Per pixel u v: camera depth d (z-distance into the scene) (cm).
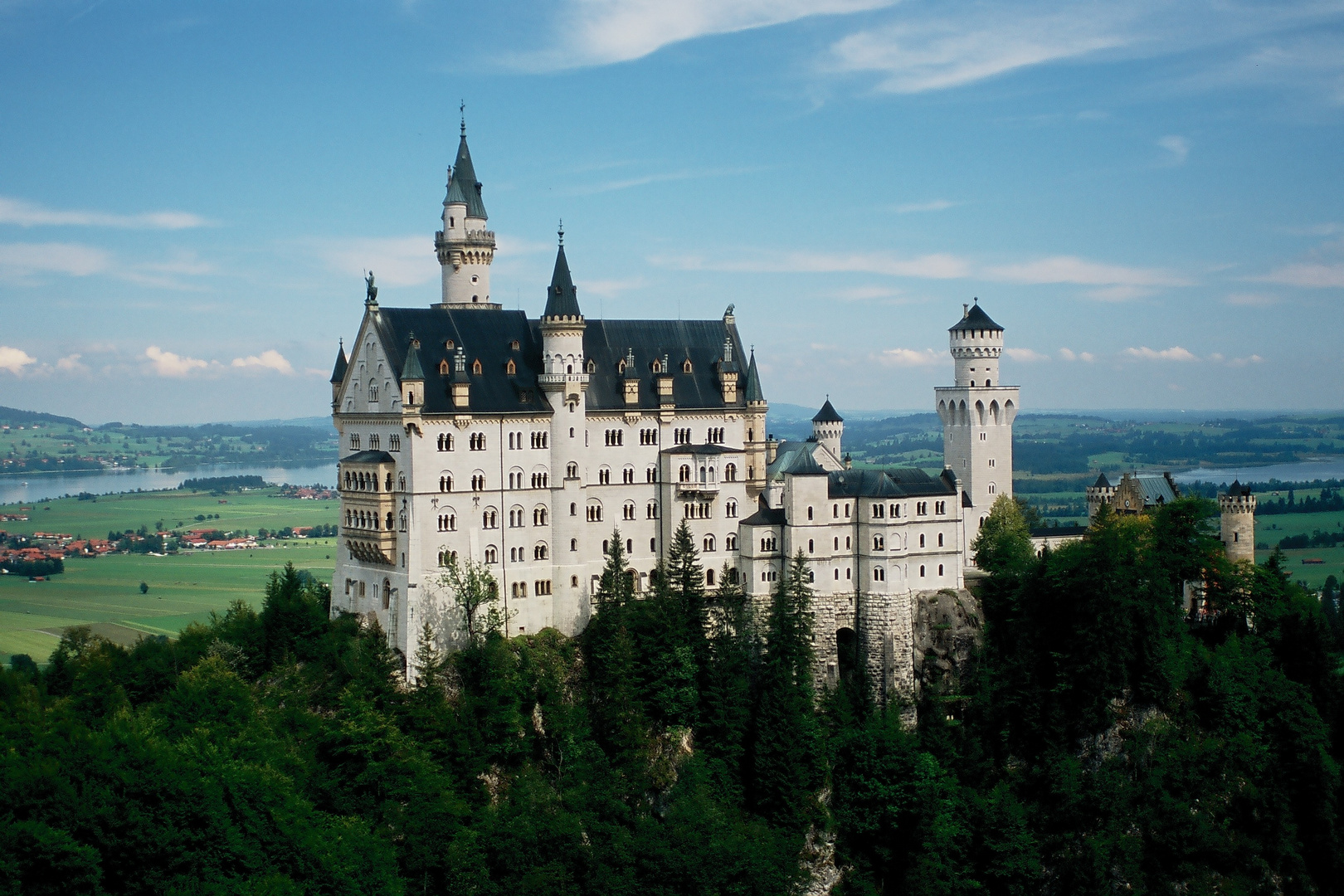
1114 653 18825
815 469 18812
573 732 16900
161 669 17588
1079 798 18250
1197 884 18125
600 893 15750
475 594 17312
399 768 15588
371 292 18112
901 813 17475
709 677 17750
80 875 13075
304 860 14175
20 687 17325
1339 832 18575
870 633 18875
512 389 18238
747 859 16225
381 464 17500
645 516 19188
